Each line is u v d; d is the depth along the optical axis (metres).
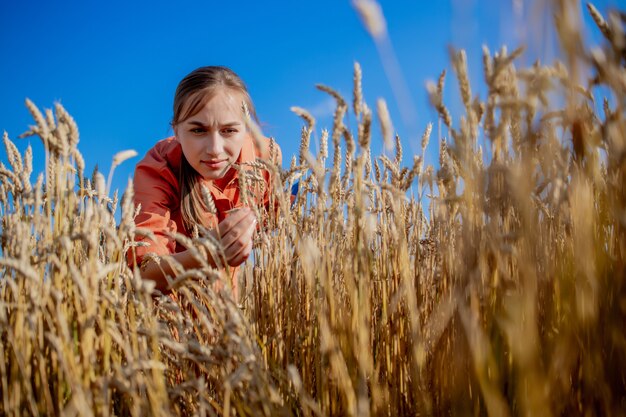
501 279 1.07
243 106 1.38
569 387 1.06
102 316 1.17
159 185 2.41
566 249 1.07
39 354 1.07
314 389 1.51
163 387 1.10
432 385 1.30
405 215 1.67
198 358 1.28
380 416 1.20
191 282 1.37
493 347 1.09
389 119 1.19
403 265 1.25
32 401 1.04
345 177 1.54
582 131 0.94
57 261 1.15
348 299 1.50
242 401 1.31
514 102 0.93
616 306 0.96
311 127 1.46
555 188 0.99
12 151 1.40
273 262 1.76
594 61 0.83
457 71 1.00
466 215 1.10
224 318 1.32
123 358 1.42
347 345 1.23
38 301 1.11
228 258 1.88
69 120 1.21
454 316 1.20
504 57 0.93
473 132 1.05
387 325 1.45
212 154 2.37
